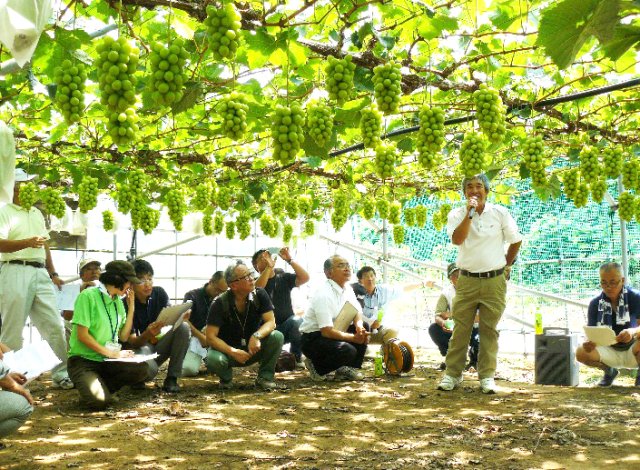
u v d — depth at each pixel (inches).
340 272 260.7
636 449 146.4
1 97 165.0
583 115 206.5
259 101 164.2
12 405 134.0
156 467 137.5
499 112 117.4
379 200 312.3
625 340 218.1
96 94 187.8
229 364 235.6
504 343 379.9
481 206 218.5
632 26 70.1
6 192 106.5
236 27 88.9
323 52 121.8
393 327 302.7
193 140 253.0
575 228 381.7
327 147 113.0
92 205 235.5
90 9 123.3
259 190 297.7
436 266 391.9
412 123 179.8
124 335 223.0
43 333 226.4
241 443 156.9
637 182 200.5
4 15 69.3
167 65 82.1
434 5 130.5
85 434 166.4
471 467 134.4
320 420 182.1
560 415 183.3
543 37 65.9
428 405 202.4
